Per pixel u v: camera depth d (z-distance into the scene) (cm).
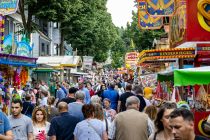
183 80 966
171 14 1677
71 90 1313
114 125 902
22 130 886
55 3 3419
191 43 1586
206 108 1248
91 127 894
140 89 1423
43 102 1686
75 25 4869
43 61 3641
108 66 13838
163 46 3497
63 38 4984
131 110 902
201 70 972
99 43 6956
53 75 3944
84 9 4984
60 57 3709
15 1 1953
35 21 4522
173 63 2114
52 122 931
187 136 442
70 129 928
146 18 1992
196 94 1360
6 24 3319
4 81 2138
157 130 656
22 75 2425
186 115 441
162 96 1934
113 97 1802
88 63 5522
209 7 1502
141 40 5000
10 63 1992
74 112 1091
